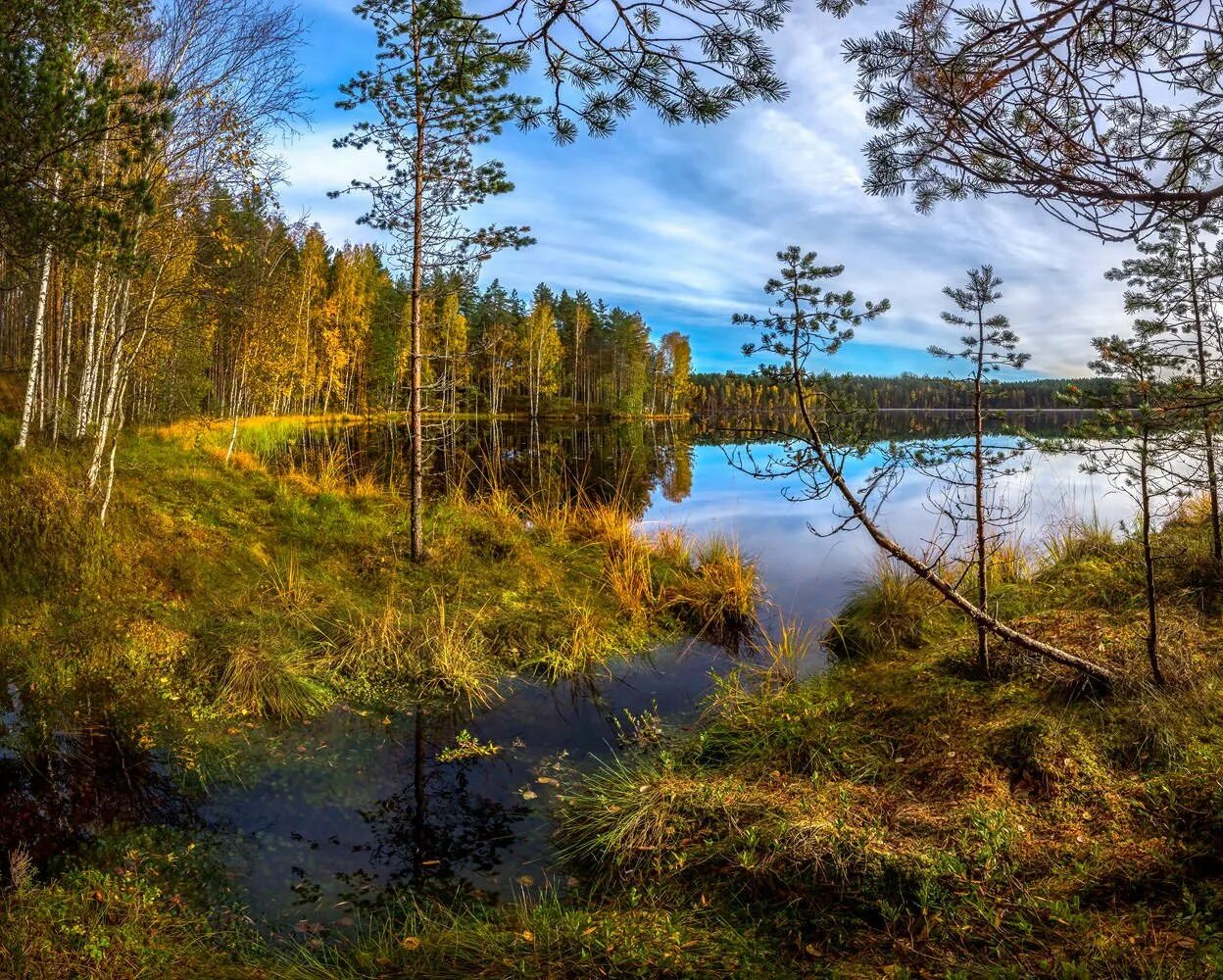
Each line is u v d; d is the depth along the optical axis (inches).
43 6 162.1
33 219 156.2
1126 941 99.2
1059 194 70.8
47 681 201.8
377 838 154.0
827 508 582.9
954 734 173.0
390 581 313.3
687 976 103.3
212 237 343.6
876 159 80.0
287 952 118.9
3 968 99.2
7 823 145.3
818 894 120.7
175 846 146.2
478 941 116.7
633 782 168.7
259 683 212.8
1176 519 351.9
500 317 2096.5
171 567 280.7
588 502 530.9
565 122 83.0
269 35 298.7
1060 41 66.5
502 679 244.4
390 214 324.2
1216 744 151.7
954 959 102.5
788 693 219.0
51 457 330.3
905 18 68.1
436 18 77.2
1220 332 222.5
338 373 1425.9
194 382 637.9
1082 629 215.8
